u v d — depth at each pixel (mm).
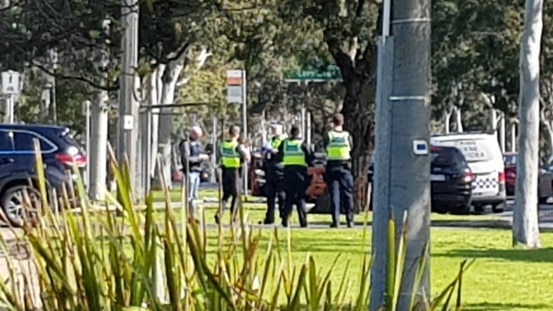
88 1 22141
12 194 36812
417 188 12883
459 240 34906
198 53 74062
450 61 70062
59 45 23125
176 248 8000
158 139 42844
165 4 24953
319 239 31547
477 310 19984
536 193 33031
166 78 71500
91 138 54094
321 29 46188
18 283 8453
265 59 58438
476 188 50750
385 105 13039
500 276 24938
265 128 113688
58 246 8117
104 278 8000
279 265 9000
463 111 113500
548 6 64562
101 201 9547
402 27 12930
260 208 44406
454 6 64875
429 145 12969
